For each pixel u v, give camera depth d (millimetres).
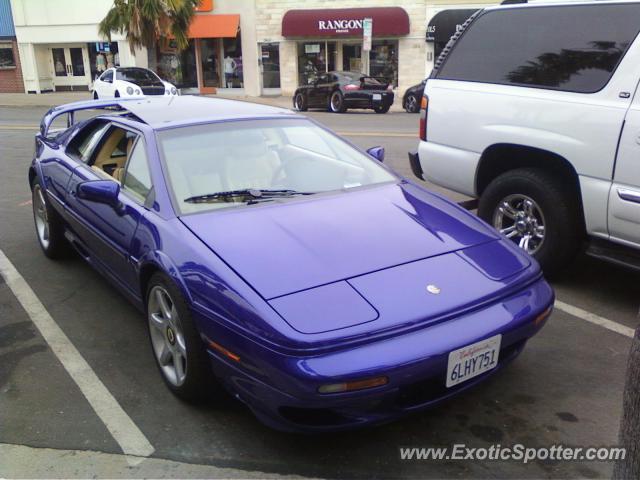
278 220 3365
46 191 5215
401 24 25453
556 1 4754
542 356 3771
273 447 2957
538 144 4613
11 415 3246
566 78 4543
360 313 2680
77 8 28203
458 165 5305
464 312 2828
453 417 3178
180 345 3197
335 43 26797
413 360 2590
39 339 4094
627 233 4195
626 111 4090
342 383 2504
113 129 4512
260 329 2621
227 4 27281
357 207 3605
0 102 24844
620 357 3758
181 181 3641
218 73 28625
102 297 4750
